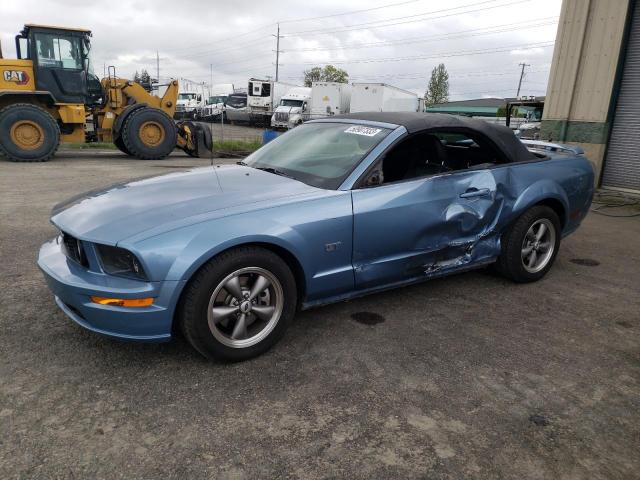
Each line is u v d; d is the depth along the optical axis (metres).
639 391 2.84
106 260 2.74
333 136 3.90
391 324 3.60
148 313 2.67
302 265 3.09
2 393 2.63
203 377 2.85
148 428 2.40
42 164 12.35
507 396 2.75
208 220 2.81
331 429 2.43
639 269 5.07
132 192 3.32
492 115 49.97
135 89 14.90
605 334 3.55
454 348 3.27
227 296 2.89
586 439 2.41
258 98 37.81
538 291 4.36
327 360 3.08
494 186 3.99
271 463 2.19
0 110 12.53
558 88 9.87
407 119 3.80
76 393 2.65
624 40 8.95
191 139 15.12
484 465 2.22
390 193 3.44
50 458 2.18
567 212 4.63
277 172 3.72
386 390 2.77
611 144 9.54
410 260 3.62
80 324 2.84
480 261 4.12
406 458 2.25
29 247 5.06
